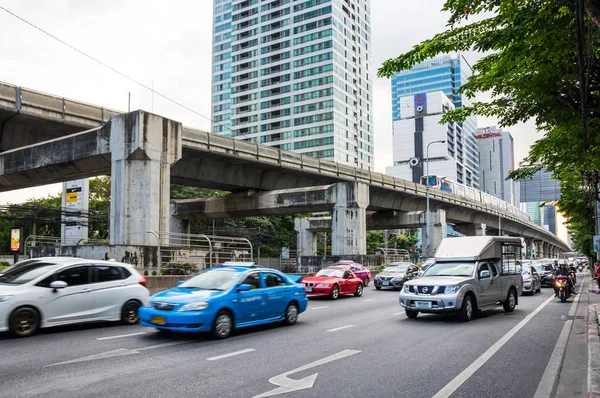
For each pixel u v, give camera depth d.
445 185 62.88
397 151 153.50
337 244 39.91
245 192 40.94
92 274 11.64
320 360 8.20
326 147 110.12
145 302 12.55
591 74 9.70
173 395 6.08
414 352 8.98
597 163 11.98
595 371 7.04
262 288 11.66
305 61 114.50
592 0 6.81
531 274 24.80
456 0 8.97
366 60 126.44
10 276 11.31
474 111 12.52
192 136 29.95
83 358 8.23
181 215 44.75
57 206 49.50
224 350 9.03
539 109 11.26
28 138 26.03
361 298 21.77
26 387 6.39
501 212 73.56
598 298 21.52
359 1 125.06
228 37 131.12
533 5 8.65
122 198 24.05
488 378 7.12
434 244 53.56
